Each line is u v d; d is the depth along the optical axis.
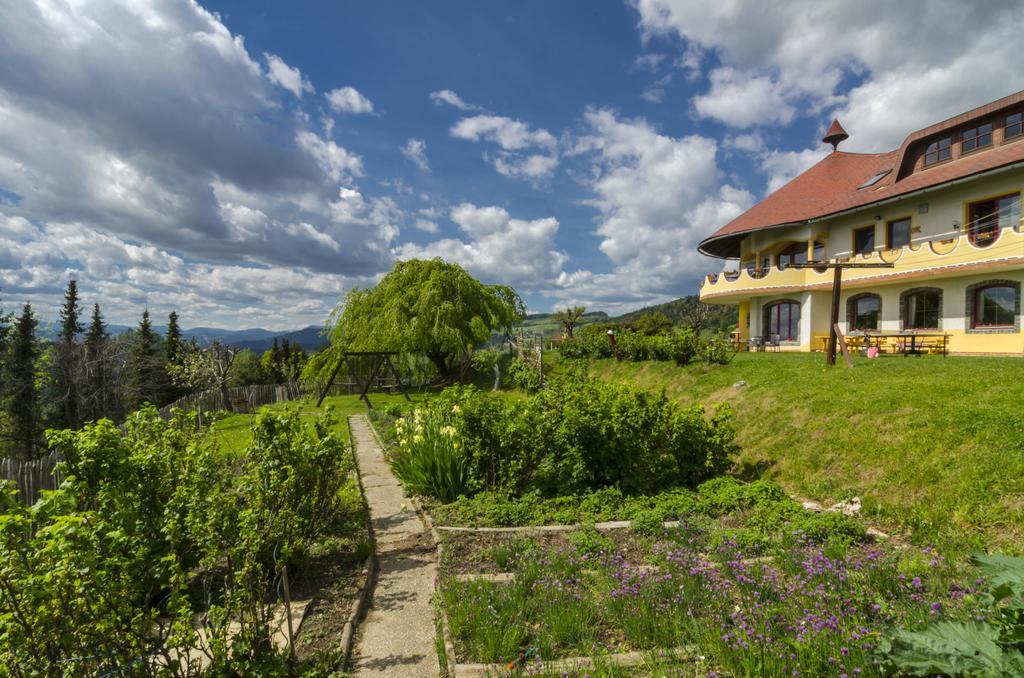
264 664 3.41
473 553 5.68
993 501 5.82
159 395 43.59
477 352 28.12
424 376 28.45
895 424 8.30
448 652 3.77
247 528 3.72
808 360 15.88
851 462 7.86
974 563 3.17
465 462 7.93
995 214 17.59
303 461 5.45
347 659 3.89
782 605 4.00
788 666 3.20
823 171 29.00
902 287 20.19
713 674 3.23
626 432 7.68
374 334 26.28
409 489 8.12
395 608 4.66
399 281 28.03
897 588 4.21
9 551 2.67
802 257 25.94
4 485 2.91
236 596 3.50
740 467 9.07
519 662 3.58
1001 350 16.77
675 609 4.04
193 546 3.90
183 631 3.15
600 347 25.62
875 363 13.79
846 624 3.56
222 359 24.80
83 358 35.81
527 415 8.01
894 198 19.62
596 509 6.89
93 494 3.85
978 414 7.62
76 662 2.76
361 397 22.77
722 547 5.30
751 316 27.00
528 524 6.57
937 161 20.19
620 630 4.00
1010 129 17.80
